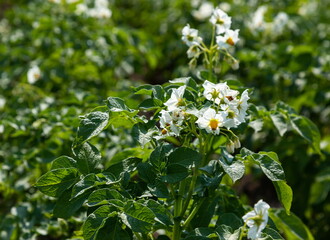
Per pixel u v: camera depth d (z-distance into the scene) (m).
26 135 5.50
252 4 10.00
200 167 3.71
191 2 10.09
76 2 8.51
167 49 9.89
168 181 3.32
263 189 8.01
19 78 8.26
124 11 12.19
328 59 7.49
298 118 4.75
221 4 9.65
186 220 3.65
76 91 6.06
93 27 8.38
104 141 5.30
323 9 11.48
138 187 3.61
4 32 9.80
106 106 3.54
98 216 3.15
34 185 3.36
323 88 7.49
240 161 3.38
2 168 5.40
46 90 7.56
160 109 3.60
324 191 6.50
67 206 3.38
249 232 3.15
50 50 8.04
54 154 5.28
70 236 4.53
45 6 9.30
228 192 4.27
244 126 4.05
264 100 7.69
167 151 3.44
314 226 6.73
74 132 5.14
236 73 8.13
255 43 8.86
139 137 3.41
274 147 6.57
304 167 6.65
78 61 7.91
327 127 8.15
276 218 4.65
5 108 6.92
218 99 3.40
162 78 10.48
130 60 8.60
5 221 5.06
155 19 10.84
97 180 3.31
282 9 10.02
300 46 7.38
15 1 12.15
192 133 3.77
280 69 7.50
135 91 3.79
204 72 4.49
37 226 5.05
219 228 3.38
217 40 4.37
